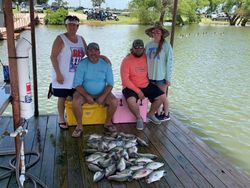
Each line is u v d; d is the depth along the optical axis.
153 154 3.12
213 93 7.98
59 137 3.43
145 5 34.88
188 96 7.64
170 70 3.85
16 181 2.55
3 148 3.08
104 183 2.57
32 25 3.77
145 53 3.82
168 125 3.96
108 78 3.57
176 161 3.00
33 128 3.65
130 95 3.70
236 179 2.71
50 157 2.97
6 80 2.76
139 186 2.55
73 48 3.41
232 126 5.65
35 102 3.99
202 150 3.26
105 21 36.56
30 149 3.11
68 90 3.52
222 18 45.56
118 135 3.43
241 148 4.69
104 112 3.77
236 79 9.77
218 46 18.42
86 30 26.16
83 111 3.68
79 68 3.43
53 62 3.38
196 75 10.22
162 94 3.86
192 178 2.71
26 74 2.42
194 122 5.79
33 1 3.70
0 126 3.68
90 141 3.25
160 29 3.74
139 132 3.69
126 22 36.62
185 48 17.19
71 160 2.93
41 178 2.62
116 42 18.11
